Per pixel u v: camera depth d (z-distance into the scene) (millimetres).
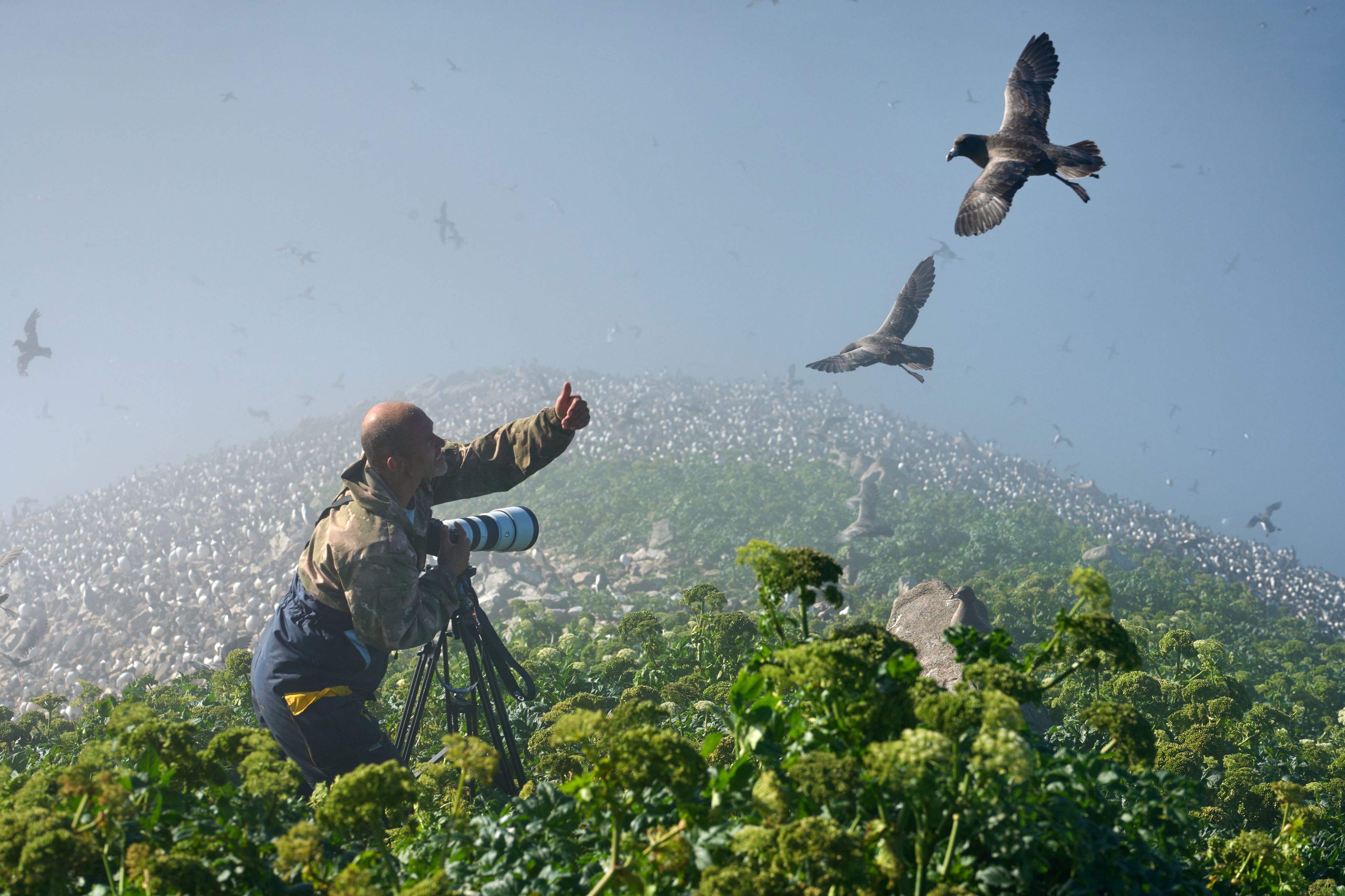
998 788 2963
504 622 21578
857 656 3236
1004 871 2936
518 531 7352
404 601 6062
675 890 3211
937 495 42969
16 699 30594
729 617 9727
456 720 7363
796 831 2830
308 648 6168
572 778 3596
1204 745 9172
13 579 42219
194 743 4039
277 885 3447
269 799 3840
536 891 3336
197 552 41375
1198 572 38812
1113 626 3285
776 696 3545
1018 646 19094
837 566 3656
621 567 36094
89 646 33188
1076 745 6906
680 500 40312
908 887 3008
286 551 40219
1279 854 5102
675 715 8211
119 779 3588
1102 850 3086
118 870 3492
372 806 3598
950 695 3139
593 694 9586
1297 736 13398
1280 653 24641
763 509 40062
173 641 32031
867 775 3035
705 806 3340
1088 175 5266
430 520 6703
